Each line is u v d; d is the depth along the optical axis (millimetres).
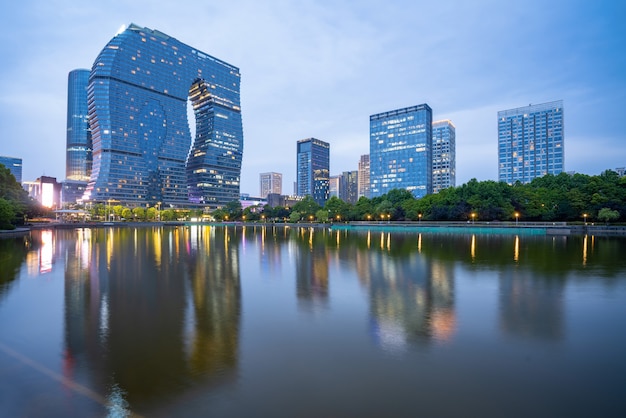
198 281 22938
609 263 30188
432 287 20797
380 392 8711
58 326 13922
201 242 56875
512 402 8281
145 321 14500
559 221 85062
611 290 20000
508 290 19984
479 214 86938
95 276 24906
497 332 13047
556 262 30875
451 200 93375
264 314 15391
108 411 7938
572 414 7812
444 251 40219
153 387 9023
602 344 11891
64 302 17625
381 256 35906
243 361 10555
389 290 20031
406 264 30109
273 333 12969
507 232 73750
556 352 11227
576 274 25031
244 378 9477
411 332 13031
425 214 100812
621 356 10922
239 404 8195
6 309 16359
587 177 92125
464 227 79125
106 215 179750
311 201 161750
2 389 8945
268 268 28375
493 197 86750
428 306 16609
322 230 101375
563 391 8805
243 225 156125
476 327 13602
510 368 10062
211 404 8211
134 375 9688
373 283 22062
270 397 8492
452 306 16609
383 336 12617
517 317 14883
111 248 45875
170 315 15312
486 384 9133
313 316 15086
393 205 115062
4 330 13461
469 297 18359
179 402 8305
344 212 133500
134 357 10891
